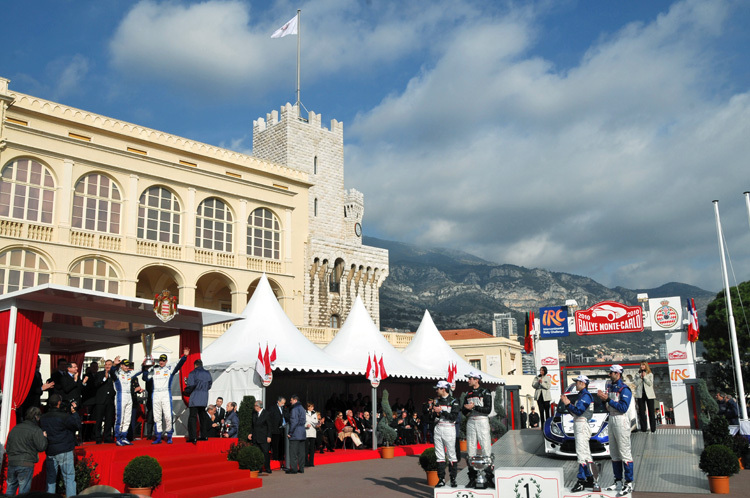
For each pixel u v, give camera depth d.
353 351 29.19
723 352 57.41
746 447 17.53
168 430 17.89
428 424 28.89
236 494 15.63
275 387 30.84
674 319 27.81
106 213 37.47
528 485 11.61
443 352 33.62
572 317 29.70
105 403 17.44
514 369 64.69
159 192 40.25
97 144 37.06
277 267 46.00
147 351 22.16
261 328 26.45
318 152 60.34
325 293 50.81
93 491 4.58
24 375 15.34
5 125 33.50
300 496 14.98
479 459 12.84
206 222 42.41
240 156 44.88
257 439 19.19
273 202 46.22
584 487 12.46
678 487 14.39
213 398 24.28
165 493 14.36
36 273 34.03
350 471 19.42
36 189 34.72
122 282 37.31
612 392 12.73
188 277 40.47
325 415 26.77
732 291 58.09
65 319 18.44
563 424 17.30
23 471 12.10
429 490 15.34
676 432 19.98
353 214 66.50
